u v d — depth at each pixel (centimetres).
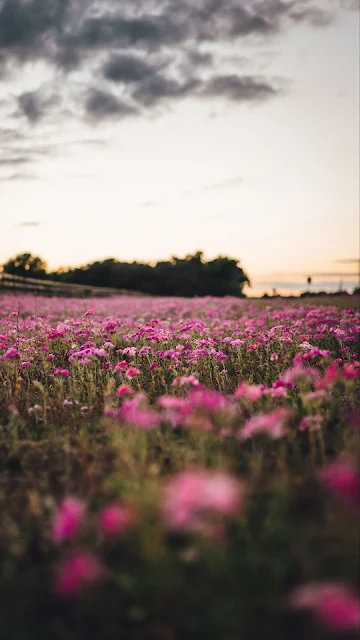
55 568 197
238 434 336
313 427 304
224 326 964
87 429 372
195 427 285
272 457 306
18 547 207
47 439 352
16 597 185
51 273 7019
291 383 362
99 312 1386
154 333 697
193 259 7400
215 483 152
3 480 287
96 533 211
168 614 172
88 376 491
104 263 7100
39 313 1338
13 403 438
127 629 169
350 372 327
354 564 191
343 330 708
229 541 195
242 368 617
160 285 6881
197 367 570
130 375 393
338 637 158
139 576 180
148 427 302
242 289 7444
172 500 150
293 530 204
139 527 182
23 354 626
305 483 262
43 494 264
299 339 694
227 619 161
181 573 181
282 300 1998
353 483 172
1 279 2459
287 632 163
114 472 277
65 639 165
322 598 141
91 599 180
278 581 175
